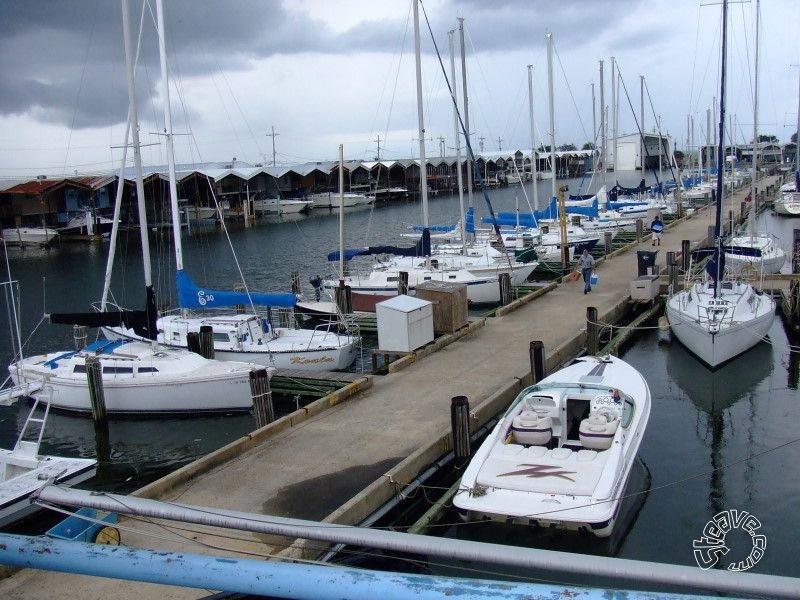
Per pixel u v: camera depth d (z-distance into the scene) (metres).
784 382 15.85
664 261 29.00
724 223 38.19
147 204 64.06
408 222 63.97
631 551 9.20
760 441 12.66
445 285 18.47
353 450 11.00
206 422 15.41
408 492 9.92
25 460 9.59
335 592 2.20
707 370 16.66
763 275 22.52
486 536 9.39
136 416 15.55
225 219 70.62
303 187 85.94
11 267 45.31
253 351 17.30
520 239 32.62
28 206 57.94
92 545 2.57
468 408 11.05
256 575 2.32
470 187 33.22
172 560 2.44
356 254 25.16
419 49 24.06
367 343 21.42
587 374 12.44
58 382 15.92
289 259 43.34
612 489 8.55
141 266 43.59
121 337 19.14
